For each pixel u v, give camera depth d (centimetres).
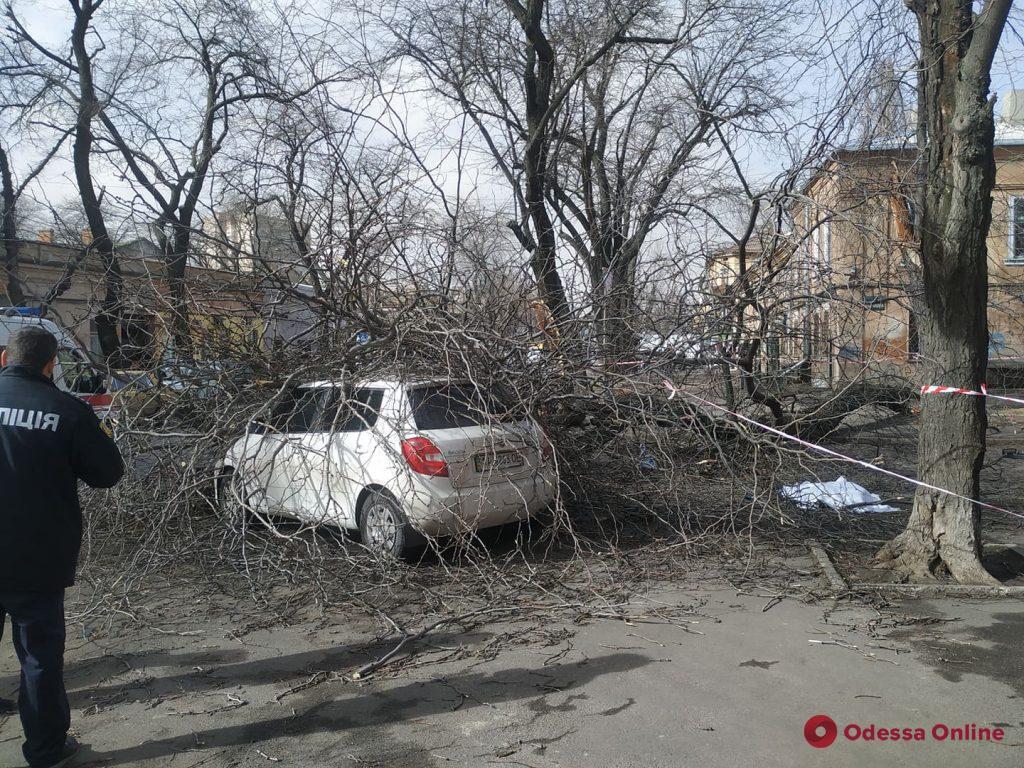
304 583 620
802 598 575
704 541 698
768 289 767
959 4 590
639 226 1067
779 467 705
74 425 367
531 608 561
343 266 746
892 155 745
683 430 746
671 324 806
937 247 604
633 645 490
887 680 432
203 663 480
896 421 920
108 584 609
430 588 605
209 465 693
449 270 815
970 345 604
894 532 745
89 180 1293
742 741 368
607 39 1313
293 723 399
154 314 750
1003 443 1335
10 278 1154
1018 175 1173
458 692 429
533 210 1214
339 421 688
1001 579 607
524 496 661
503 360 707
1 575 345
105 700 432
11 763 366
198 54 1373
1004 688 418
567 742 371
